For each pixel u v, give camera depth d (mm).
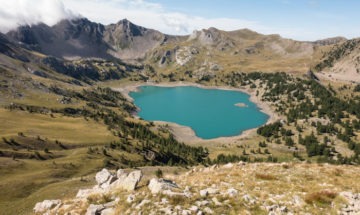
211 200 20500
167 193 21016
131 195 22078
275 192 23094
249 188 23984
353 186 25594
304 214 18953
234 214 18516
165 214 18422
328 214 19203
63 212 23656
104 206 21578
